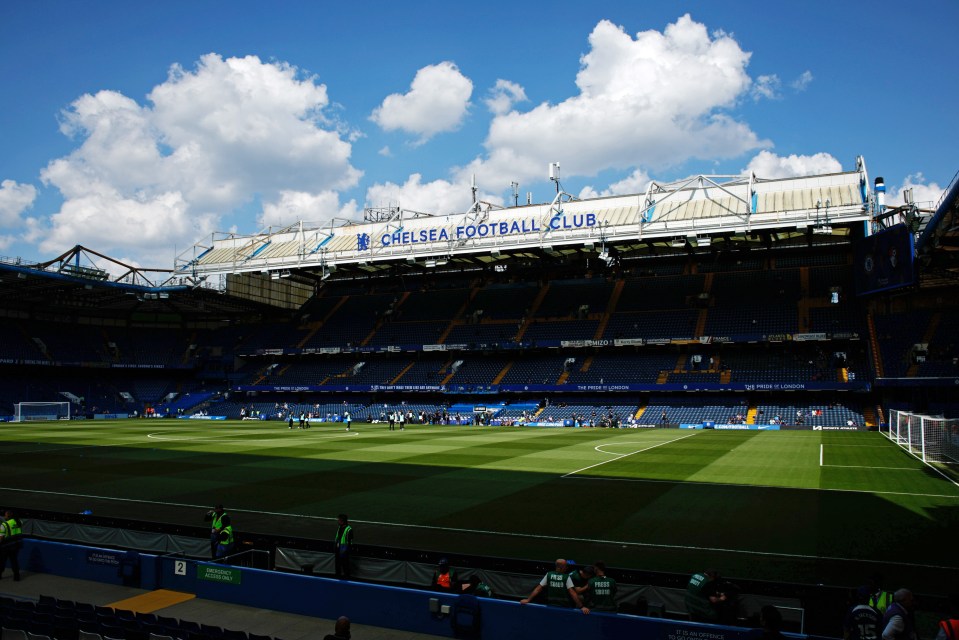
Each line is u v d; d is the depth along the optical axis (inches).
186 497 1073.5
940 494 1069.1
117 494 1102.4
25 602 501.7
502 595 573.9
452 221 3134.8
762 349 3016.7
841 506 972.6
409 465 1457.9
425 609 532.7
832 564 672.4
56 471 1368.1
